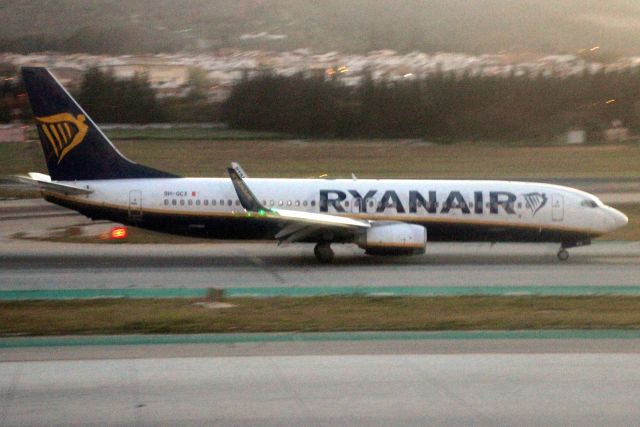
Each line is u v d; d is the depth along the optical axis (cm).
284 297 10706
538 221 14262
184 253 14562
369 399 6200
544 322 9119
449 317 9394
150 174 14175
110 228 17688
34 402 6066
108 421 5694
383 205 14075
